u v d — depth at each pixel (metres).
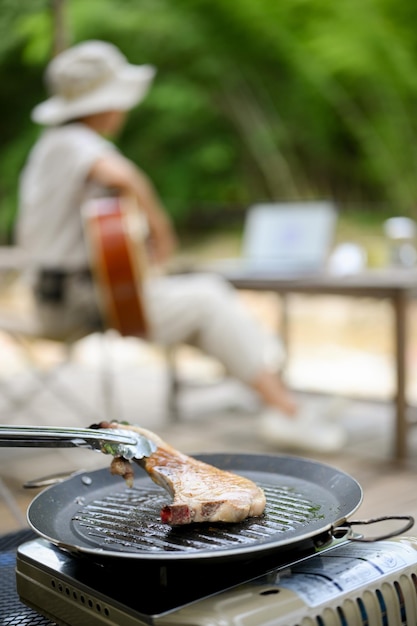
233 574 0.94
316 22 10.62
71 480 1.17
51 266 2.88
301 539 0.90
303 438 3.00
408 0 10.27
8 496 1.67
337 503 1.07
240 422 3.53
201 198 12.45
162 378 4.64
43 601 1.03
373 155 11.65
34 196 2.97
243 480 1.05
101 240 2.78
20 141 11.51
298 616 0.87
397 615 0.95
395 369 2.86
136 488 1.20
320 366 5.24
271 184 12.44
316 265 3.58
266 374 3.00
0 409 3.75
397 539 1.05
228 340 2.95
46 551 1.05
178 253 11.02
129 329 2.87
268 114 12.19
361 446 3.06
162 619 0.85
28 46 10.05
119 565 0.93
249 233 3.92
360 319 6.97
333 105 11.66
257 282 3.20
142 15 10.85
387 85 11.26
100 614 0.92
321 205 3.69
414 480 2.50
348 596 0.91
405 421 2.84
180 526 1.00
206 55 11.52
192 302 2.94
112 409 3.49
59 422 3.47
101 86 3.06
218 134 12.59
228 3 10.47
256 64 11.59
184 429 3.41
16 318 3.16
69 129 3.01
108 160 2.92
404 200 11.57
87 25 10.80
